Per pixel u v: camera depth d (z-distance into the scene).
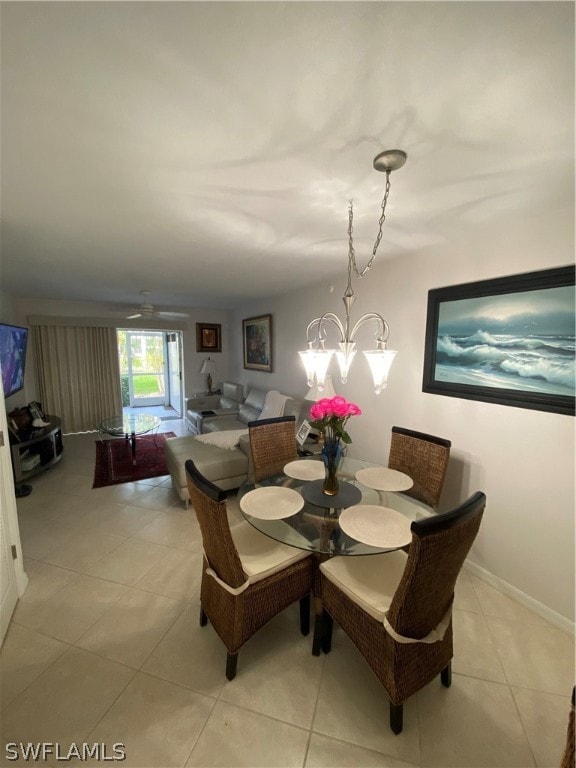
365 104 0.89
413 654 1.19
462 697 1.34
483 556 2.02
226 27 0.68
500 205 1.56
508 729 1.23
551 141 1.06
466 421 2.05
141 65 0.77
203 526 1.41
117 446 4.64
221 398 5.64
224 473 2.98
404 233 1.95
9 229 1.88
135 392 7.40
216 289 3.96
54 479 3.49
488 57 0.75
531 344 1.71
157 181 1.33
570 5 0.63
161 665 1.46
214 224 1.80
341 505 1.67
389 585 1.37
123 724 1.23
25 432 3.40
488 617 1.74
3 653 1.50
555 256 1.61
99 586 1.93
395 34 0.69
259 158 1.16
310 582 1.62
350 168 1.22
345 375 1.56
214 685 1.37
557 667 1.47
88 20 0.66
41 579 1.98
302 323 3.83
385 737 1.20
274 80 0.81
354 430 3.01
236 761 1.13
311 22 0.67
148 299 4.83
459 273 2.05
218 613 1.45
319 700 1.32
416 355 2.37
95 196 1.46
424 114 0.93
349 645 1.59
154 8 0.63
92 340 5.33
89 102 0.88
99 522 2.64
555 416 1.65
